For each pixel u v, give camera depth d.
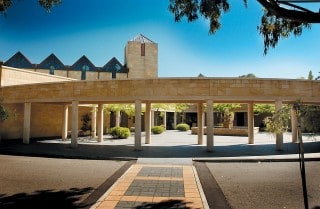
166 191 7.87
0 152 16.52
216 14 7.17
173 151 16.48
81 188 8.19
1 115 15.55
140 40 54.94
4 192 7.73
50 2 8.73
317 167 11.64
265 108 40.72
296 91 16.03
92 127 28.11
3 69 23.47
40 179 9.38
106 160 13.72
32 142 21.94
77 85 17.75
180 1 7.37
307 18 5.14
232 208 6.43
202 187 8.38
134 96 16.55
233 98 15.76
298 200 7.04
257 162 13.09
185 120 51.41
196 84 15.97
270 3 5.32
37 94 19.22
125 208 6.38
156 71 53.84
